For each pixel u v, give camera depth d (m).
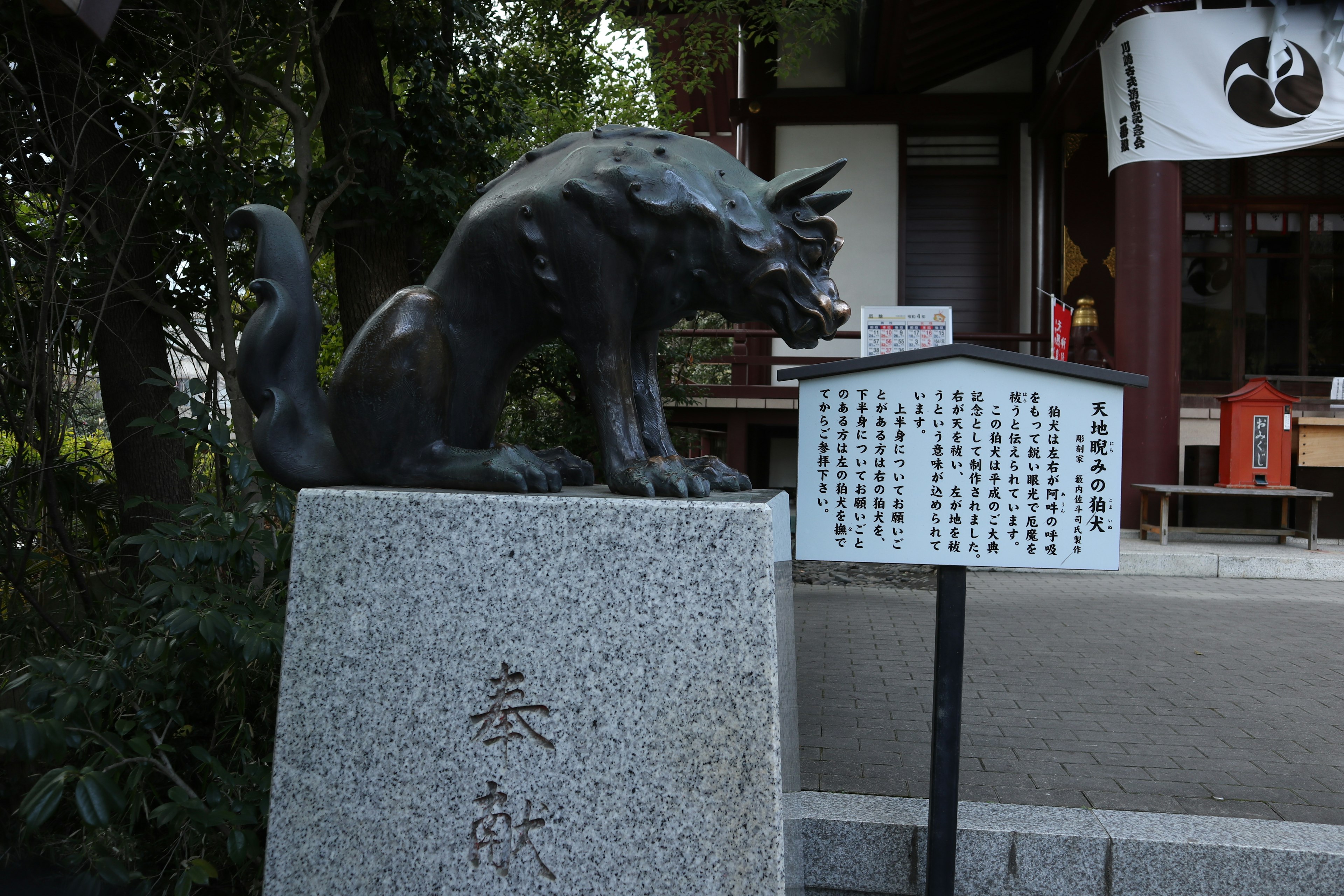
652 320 2.34
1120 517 2.40
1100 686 4.64
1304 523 9.46
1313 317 12.88
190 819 2.32
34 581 3.71
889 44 11.13
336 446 2.29
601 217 2.12
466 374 2.31
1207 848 2.72
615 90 8.52
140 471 4.49
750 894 1.86
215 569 3.10
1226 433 9.27
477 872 1.94
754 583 1.90
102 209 4.41
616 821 1.91
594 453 8.84
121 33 4.60
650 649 1.92
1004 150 12.66
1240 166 12.90
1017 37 11.89
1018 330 12.56
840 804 3.02
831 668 5.05
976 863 2.81
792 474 12.21
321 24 5.60
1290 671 4.97
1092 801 3.10
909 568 9.10
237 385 4.74
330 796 1.99
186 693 2.92
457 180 5.66
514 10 6.40
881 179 12.65
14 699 3.21
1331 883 2.67
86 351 4.10
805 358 12.71
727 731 1.88
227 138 5.40
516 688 1.96
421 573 2.00
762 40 9.70
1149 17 8.98
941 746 2.59
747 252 2.17
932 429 2.50
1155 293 9.27
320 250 5.36
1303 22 8.73
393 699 1.99
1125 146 9.27
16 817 2.66
